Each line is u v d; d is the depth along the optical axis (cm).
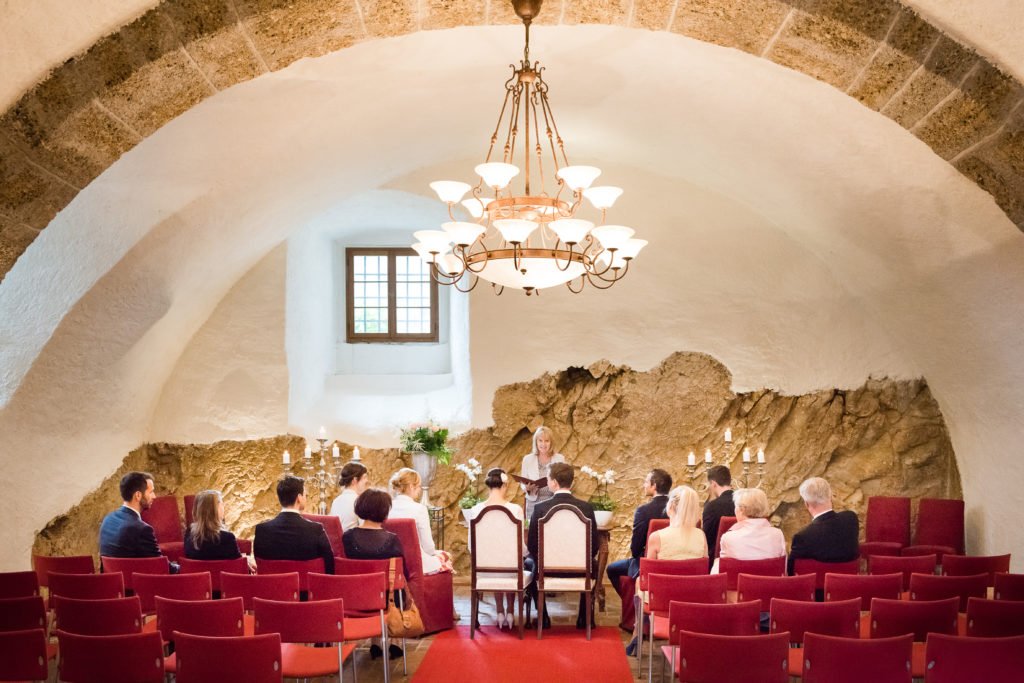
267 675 419
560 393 1033
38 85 497
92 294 743
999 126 543
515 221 569
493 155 995
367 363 1180
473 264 623
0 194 514
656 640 708
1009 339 755
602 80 756
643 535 745
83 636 425
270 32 530
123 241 730
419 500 971
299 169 813
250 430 1009
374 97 729
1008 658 409
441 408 1073
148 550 677
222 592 582
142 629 532
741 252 995
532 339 1031
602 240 603
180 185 718
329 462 1037
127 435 934
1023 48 506
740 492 640
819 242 914
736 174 893
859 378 968
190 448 998
